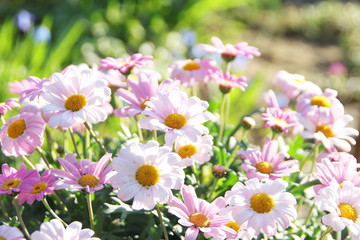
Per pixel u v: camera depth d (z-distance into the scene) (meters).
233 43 2.13
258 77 1.45
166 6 2.12
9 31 1.66
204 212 0.71
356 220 0.69
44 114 0.71
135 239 0.79
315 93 0.80
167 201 0.68
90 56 1.72
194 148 0.74
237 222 0.69
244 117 0.83
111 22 1.97
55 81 0.71
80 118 0.70
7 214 0.76
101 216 0.75
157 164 0.69
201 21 2.16
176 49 1.91
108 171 0.71
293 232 0.80
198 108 0.72
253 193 0.70
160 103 0.71
